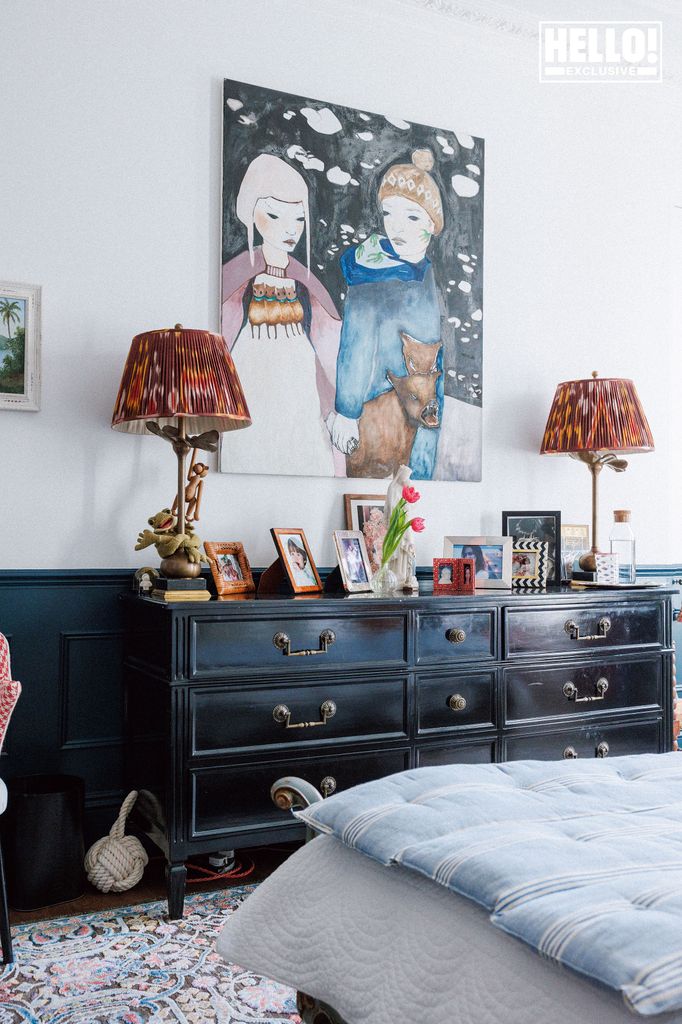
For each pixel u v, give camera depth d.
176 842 2.36
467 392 3.47
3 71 2.75
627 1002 0.84
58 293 2.81
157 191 2.96
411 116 3.40
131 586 2.90
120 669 2.88
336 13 3.26
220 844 2.41
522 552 3.29
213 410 2.54
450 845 1.19
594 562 3.45
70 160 2.84
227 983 2.04
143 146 2.94
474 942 1.07
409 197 3.36
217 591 2.80
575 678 2.97
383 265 3.30
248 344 3.05
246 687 2.45
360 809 1.36
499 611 2.84
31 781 2.72
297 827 2.51
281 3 3.17
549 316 3.69
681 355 4.10
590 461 3.49
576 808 1.37
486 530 3.52
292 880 1.39
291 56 3.18
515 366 3.60
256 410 3.06
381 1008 1.13
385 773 2.64
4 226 2.74
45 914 2.44
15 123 2.76
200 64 3.03
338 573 3.11
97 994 1.99
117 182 2.90
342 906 1.28
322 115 3.21
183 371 2.53
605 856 1.14
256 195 3.09
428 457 3.37
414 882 1.21
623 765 1.67
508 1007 0.98
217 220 3.05
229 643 2.44
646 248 3.95
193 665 2.38
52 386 2.80
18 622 2.75
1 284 2.71
